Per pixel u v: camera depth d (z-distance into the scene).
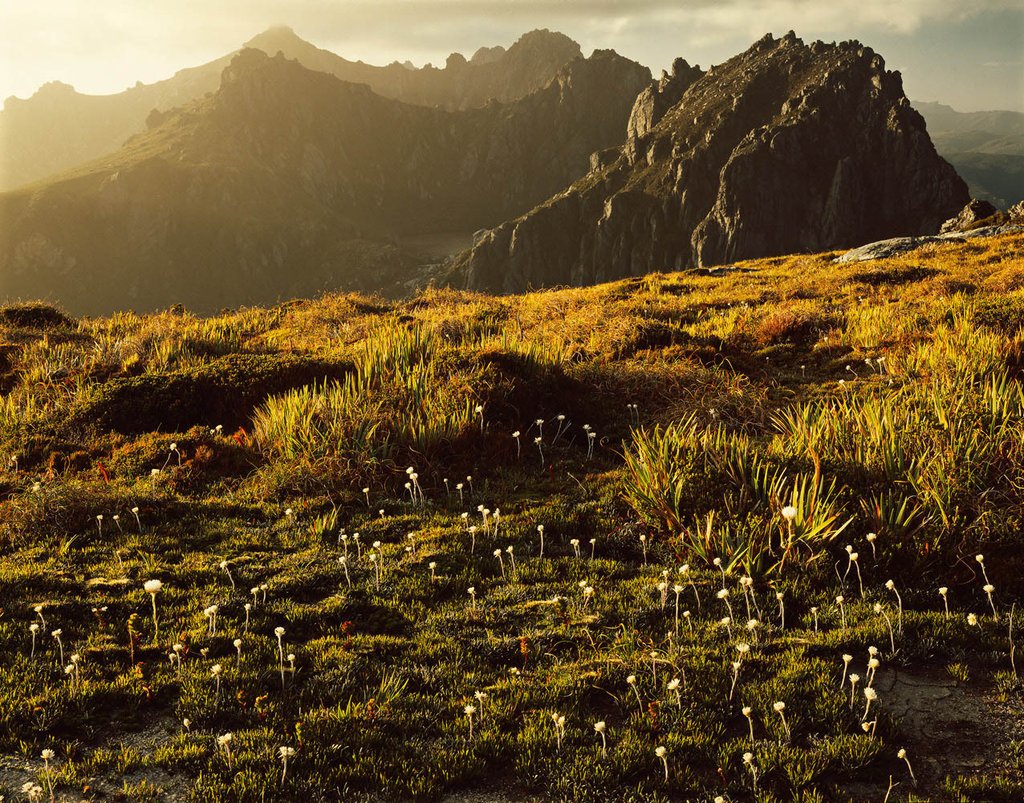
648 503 7.98
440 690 5.32
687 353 14.32
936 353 12.23
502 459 9.96
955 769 4.41
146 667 5.56
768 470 7.86
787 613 6.21
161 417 11.59
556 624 6.12
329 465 9.27
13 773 4.44
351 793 4.32
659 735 4.73
